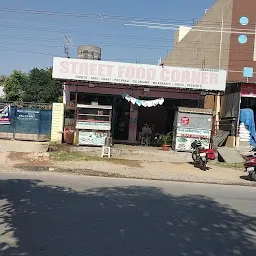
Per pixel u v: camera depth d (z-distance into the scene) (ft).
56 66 60.03
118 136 72.84
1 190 28.73
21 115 68.18
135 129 72.18
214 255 16.51
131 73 61.46
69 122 68.49
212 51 87.04
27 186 30.89
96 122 60.34
